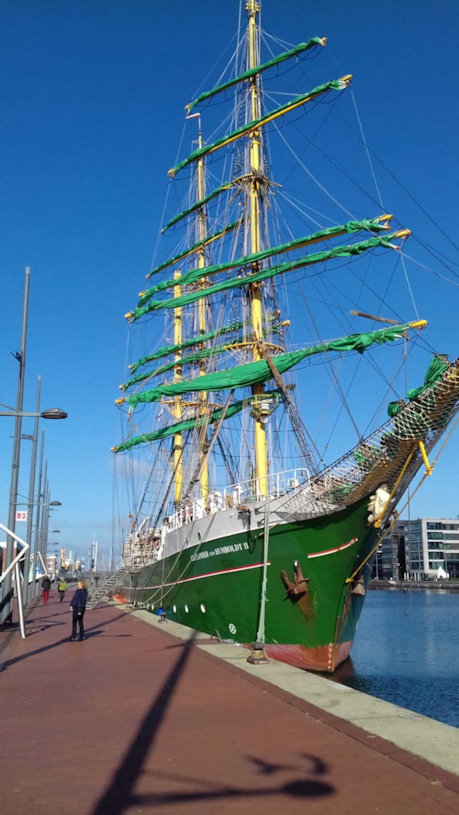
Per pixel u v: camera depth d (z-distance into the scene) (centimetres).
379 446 1881
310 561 2138
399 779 723
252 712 1048
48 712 1085
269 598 2245
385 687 2403
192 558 2773
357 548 2091
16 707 1127
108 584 4228
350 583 2167
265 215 3416
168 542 3262
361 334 2786
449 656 3384
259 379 2973
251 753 830
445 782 707
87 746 878
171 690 1249
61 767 790
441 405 1692
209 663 1551
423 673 2744
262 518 2255
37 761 815
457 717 1898
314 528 2111
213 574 2573
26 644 2025
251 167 3419
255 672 1404
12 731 962
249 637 2362
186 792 700
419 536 14812
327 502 2052
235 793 695
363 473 1948
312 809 646
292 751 833
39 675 1459
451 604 8750
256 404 2914
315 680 1305
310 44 3284
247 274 3369
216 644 1905
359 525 2059
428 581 13500
